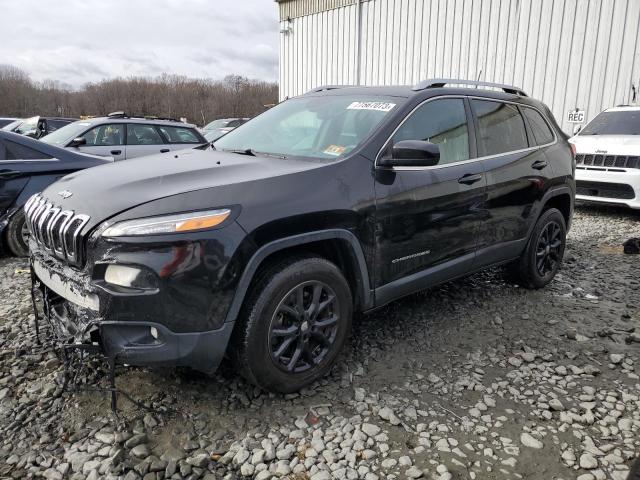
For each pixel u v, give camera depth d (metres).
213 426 2.54
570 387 3.00
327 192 2.79
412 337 3.57
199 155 3.42
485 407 2.77
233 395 2.79
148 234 2.30
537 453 2.42
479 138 3.81
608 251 5.98
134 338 2.36
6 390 2.77
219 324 2.44
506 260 4.18
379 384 2.96
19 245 5.34
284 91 19.47
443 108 3.61
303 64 18.33
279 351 2.68
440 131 3.53
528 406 2.80
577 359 3.33
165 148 9.16
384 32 15.19
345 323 2.97
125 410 2.62
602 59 10.80
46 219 2.75
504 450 2.43
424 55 14.17
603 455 2.41
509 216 4.02
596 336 3.67
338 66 16.89
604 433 2.58
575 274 5.09
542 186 4.29
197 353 2.42
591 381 3.07
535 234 4.37
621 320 3.96
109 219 2.40
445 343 3.50
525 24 11.91
